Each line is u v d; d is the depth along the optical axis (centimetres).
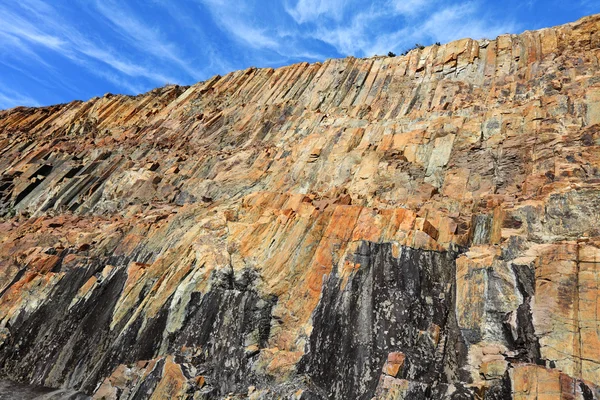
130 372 2169
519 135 2841
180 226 2994
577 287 1677
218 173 3838
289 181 3356
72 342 2495
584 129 2545
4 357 2567
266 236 2580
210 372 2058
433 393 1623
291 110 4538
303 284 2269
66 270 2897
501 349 1706
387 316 1980
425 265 2117
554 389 1384
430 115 3500
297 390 1780
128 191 3966
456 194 2667
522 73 3650
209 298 2386
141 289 2575
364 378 1823
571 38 3762
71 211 3991
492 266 1944
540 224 2027
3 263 3225
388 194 2808
